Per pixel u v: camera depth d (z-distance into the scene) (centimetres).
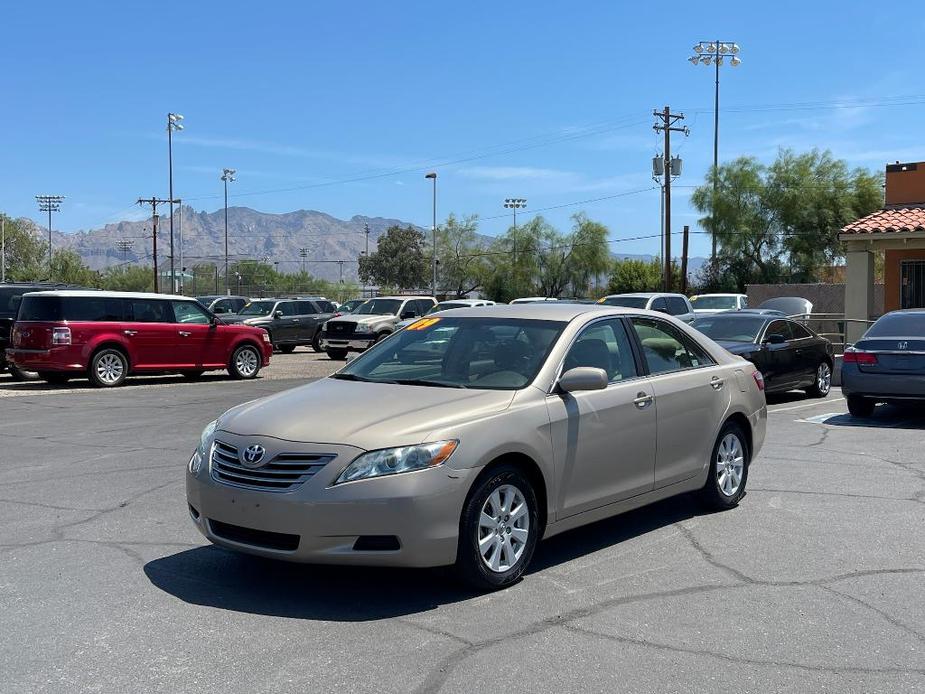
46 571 576
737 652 450
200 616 496
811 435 1146
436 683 412
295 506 491
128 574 570
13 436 1127
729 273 5303
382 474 493
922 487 831
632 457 633
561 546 641
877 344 1241
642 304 2211
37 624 483
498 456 534
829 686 412
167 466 925
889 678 421
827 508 751
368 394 574
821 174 5319
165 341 1855
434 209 6544
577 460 587
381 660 437
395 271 10862
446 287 8394
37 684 409
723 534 671
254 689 405
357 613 501
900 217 2256
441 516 502
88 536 659
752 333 1493
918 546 639
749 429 769
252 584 551
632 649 453
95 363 1750
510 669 428
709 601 524
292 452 504
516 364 600
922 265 2309
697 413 696
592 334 639
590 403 600
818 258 5275
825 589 547
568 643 460
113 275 9719
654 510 747
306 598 526
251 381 1942
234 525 514
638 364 663
